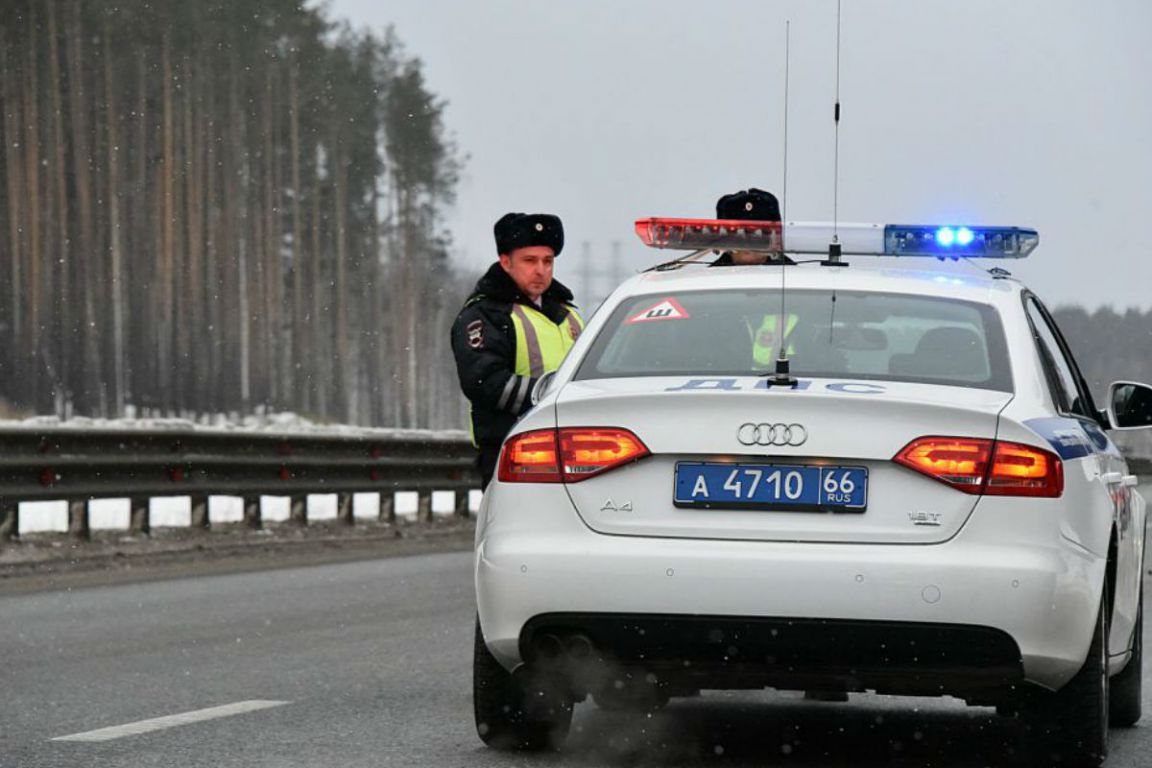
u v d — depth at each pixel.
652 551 13.69
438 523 53.22
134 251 150.62
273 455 46.06
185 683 20.52
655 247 16.62
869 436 13.68
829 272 16.16
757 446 13.75
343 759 15.14
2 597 31.61
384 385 176.12
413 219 175.62
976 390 14.45
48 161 144.12
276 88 160.12
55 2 144.25
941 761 15.42
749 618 13.51
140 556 39.34
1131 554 16.72
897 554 13.46
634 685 14.48
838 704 19.12
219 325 155.75
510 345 18.56
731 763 15.12
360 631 26.41
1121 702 17.61
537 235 18.59
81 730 16.89
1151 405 17.42
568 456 14.09
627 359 15.19
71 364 144.75
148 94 150.12
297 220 161.75
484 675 15.10
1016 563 13.42
